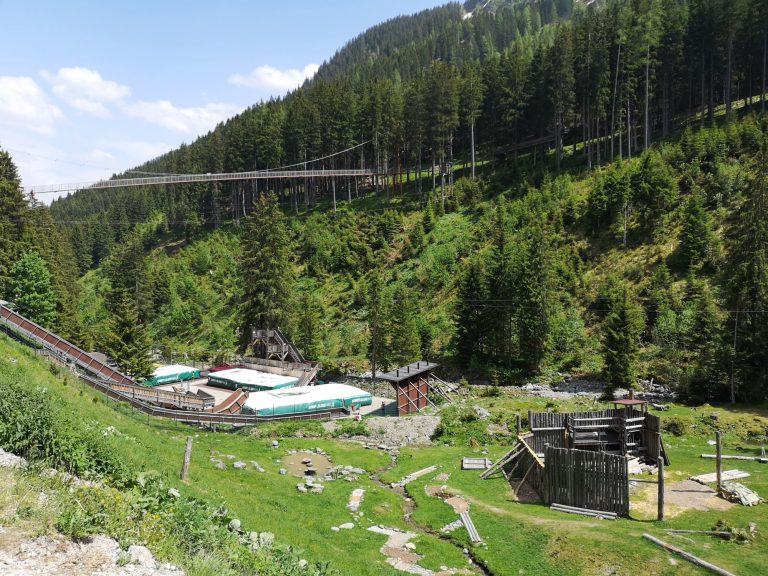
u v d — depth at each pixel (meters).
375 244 96.62
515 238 78.00
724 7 92.81
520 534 22.56
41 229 85.25
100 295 115.06
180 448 29.75
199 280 108.81
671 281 61.06
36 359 34.06
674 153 78.75
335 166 131.25
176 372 62.34
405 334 63.00
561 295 66.31
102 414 28.14
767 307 44.19
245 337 66.69
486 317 63.28
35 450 14.70
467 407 44.53
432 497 27.88
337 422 42.81
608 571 18.95
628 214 73.38
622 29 103.75
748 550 19.55
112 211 176.75
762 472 28.86
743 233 46.50
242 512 19.88
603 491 24.41
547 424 32.31
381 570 18.72
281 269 65.88
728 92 93.81
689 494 25.91
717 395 46.38
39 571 9.59
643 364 53.81
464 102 111.56
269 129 131.62
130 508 13.12
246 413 45.25
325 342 77.62
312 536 20.52
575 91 100.94
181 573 11.27
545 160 106.38
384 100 122.12
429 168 130.62
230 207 142.25
